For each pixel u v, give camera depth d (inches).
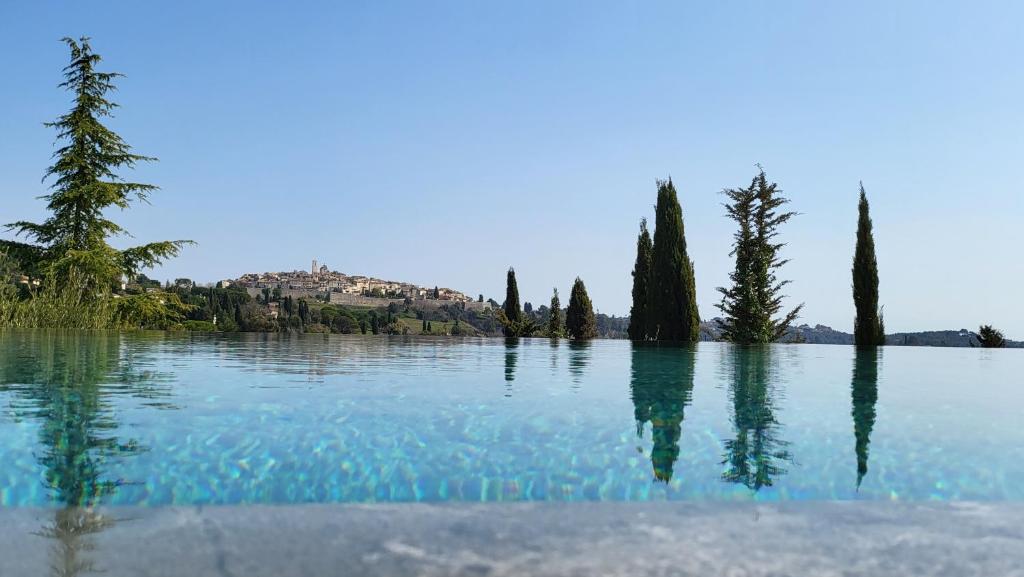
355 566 68.4
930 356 456.1
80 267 668.1
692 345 642.8
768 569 69.8
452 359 374.9
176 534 78.0
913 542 79.3
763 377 277.7
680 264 730.2
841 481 108.0
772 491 102.0
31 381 214.4
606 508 92.4
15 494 93.4
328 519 85.1
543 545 76.4
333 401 185.0
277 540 76.4
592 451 127.7
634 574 67.7
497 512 89.6
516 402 190.7
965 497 99.8
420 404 183.0
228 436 134.6
